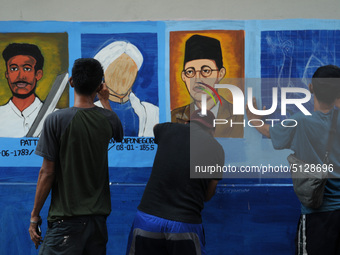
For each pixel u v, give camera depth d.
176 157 2.49
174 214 2.38
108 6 3.09
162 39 3.09
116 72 3.11
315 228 2.56
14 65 3.13
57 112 2.40
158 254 2.46
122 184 3.12
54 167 2.40
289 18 3.04
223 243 3.12
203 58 3.07
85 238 2.37
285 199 3.09
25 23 3.11
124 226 3.13
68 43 3.11
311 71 3.05
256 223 3.11
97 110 2.49
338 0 3.02
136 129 3.12
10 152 3.15
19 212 3.15
